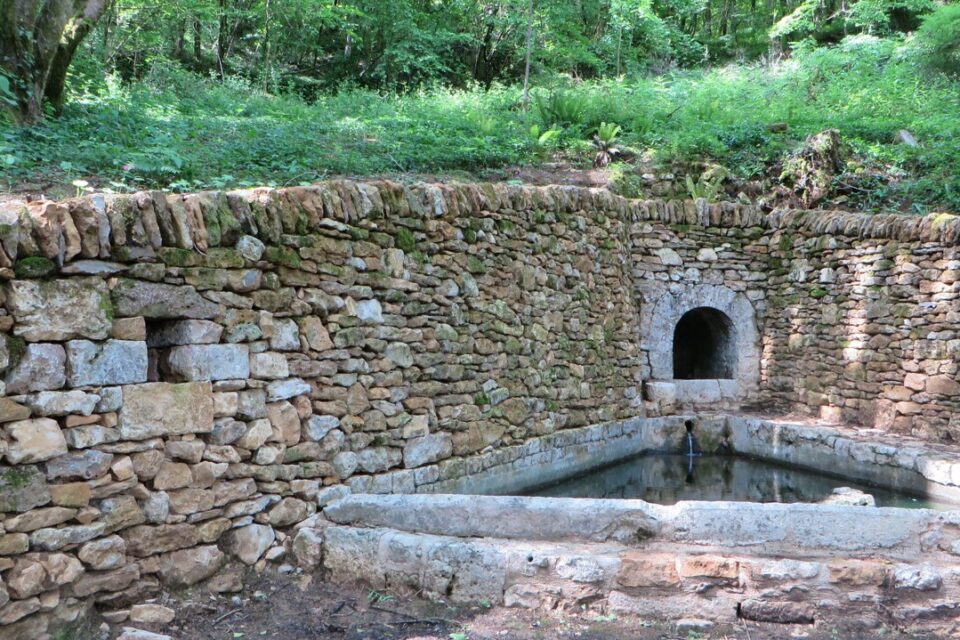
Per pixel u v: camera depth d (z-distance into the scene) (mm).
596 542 4266
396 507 4465
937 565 4008
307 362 4598
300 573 4328
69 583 3414
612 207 8523
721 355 10016
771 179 10180
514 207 6750
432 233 5676
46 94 7082
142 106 8656
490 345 6320
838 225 8719
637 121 11211
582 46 18031
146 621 3631
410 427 5367
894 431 7938
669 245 9328
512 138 10242
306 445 4559
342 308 4855
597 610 3953
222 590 4004
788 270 9414
